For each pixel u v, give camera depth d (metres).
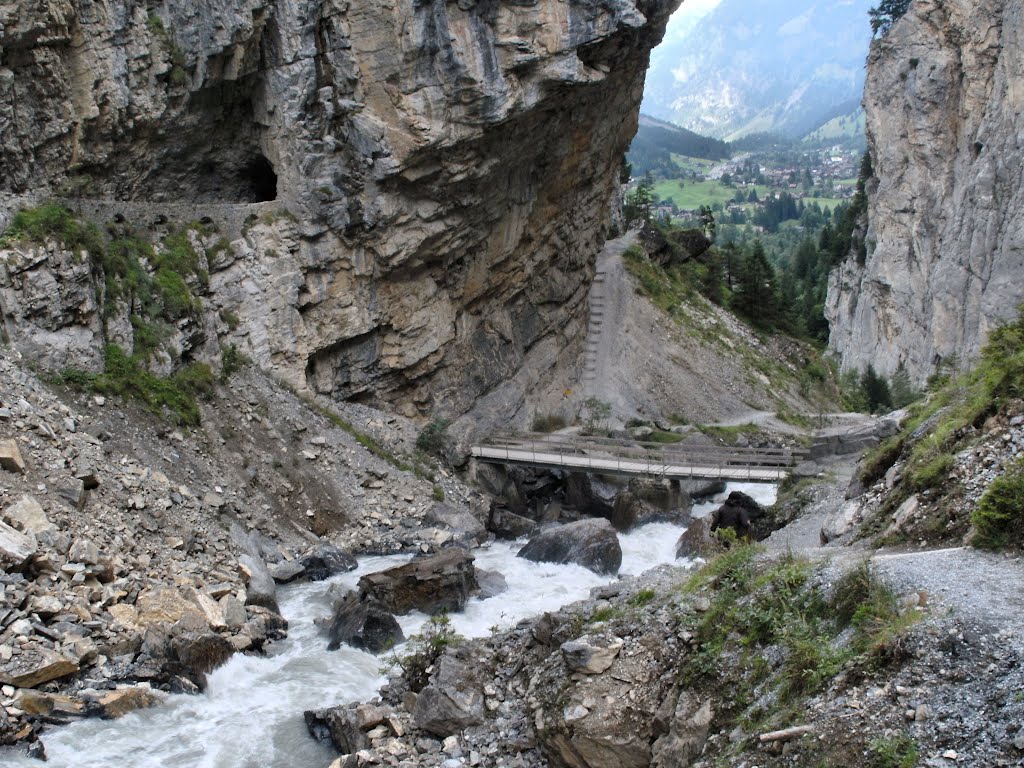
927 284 76.19
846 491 32.84
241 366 45.47
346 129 47.88
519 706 20.34
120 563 28.20
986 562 18.09
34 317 36.50
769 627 18.14
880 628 16.39
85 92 41.69
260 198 53.16
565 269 65.88
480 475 50.78
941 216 75.00
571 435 58.09
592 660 19.30
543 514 49.62
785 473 43.19
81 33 41.25
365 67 47.03
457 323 56.44
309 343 48.56
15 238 36.66
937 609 16.25
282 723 22.92
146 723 22.42
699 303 82.06
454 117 47.28
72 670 23.08
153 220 44.25
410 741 20.47
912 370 77.31
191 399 41.00
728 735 16.41
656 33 58.12
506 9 46.72
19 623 23.34
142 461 35.69
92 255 39.81
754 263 90.31
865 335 89.44
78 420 34.78
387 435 49.50
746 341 80.81
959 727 13.77
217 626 27.22
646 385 68.12
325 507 42.41
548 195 59.22
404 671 23.73
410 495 45.25
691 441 60.25
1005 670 14.34
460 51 45.88
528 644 22.31
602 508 48.62
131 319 40.59
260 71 47.34
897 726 14.29
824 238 149.38
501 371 59.66
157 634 25.42
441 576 31.50
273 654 27.56
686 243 93.00
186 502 35.06
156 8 43.62
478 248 55.31
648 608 20.98
